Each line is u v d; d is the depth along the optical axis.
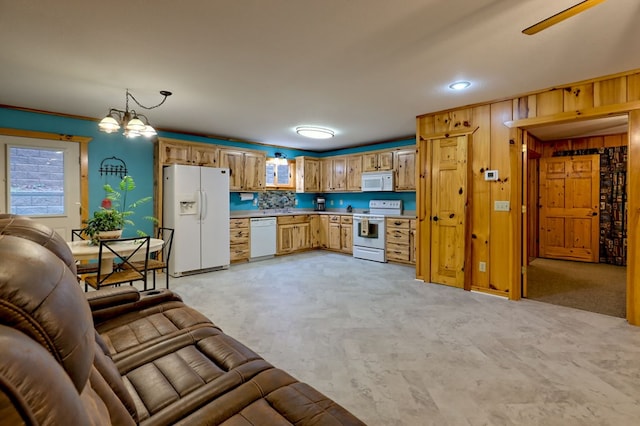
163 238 4.58
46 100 3.55
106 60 2.55
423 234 4.24
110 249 2.73
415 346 2.44
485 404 1.77
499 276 3.61
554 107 3.20
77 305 0.61
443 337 2.59
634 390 1.89
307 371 2.10
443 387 1.93
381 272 4.80
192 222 4.71
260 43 2.30
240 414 1.06
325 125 4.80
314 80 3.00
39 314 0.52
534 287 4.03
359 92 3.33
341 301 3.47
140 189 4.79
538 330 2.72
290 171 6.98
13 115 3.81
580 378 2.01
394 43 2.30
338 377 2.03
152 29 2.10
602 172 5.53
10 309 0.49
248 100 3.58
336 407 1.09
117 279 2.87
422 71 2.79
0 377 0.39
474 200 3.79
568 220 5.82
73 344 0.56
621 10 1.88
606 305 3.34
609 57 2.52
